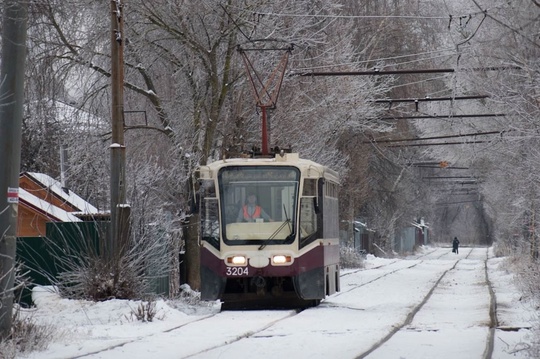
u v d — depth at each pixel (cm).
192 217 8369
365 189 16688
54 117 8888
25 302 6469
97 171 8525
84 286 6366
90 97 8525
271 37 9150
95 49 8262
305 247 6575
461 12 9662
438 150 16662
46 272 6800
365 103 11162
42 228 8031
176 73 8688
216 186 6656
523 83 7825
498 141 9681
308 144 10519
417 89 15738
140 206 6944
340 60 11206
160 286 7494
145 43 8494
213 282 6562
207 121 8575
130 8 8212
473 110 12175
